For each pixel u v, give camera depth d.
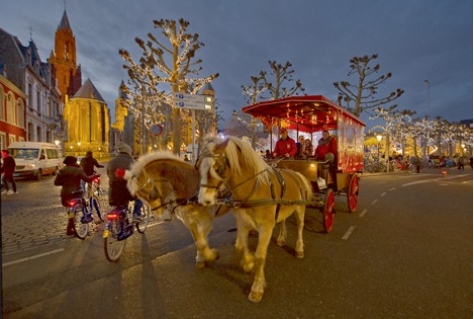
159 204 4.20
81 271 4.44
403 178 22.42
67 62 78.56
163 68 14.32
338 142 6.96
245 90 26.17
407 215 8.47
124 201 4.93
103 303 3.54
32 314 3.29
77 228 6.55
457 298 3.68
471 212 8.98
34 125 29.19
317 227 7.04
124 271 4.44
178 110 14.55
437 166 44.34
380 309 3.42
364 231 6.70
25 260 4.88
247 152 3.79
